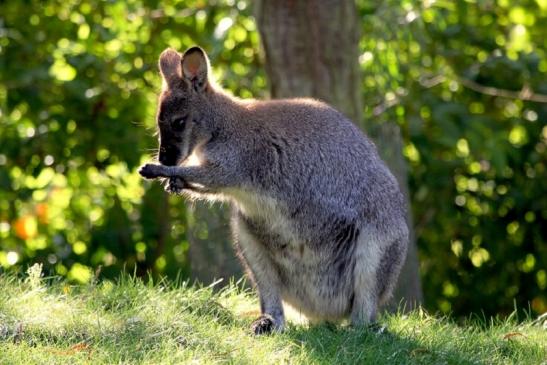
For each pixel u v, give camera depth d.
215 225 22.66
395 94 26.34
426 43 27.58
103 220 30.39
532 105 30.80
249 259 17.16
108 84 28.98
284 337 15.53
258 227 17.14
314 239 17.06
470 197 31.78
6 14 29.97
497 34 30.53
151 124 29.12
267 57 23.33
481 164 31.39
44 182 30.59
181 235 30.38
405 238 17.59
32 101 28.77
